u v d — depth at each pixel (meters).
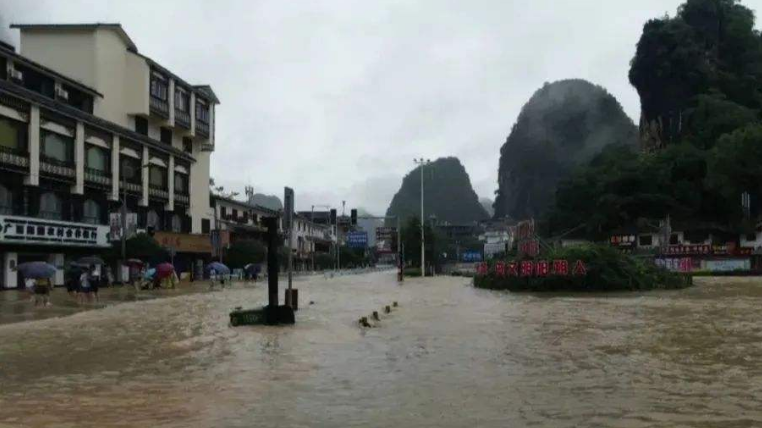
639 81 124.12
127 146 51.38
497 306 26.34
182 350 13.77
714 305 25.59
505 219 151.88
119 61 55.09
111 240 47.44
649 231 91.19
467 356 12.51
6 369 11.55
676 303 26.98
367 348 13.76
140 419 7.70
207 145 69.06
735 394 8.85
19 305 27.81
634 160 106.38
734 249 78.75
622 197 97.12
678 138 113.06
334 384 9.80
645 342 14.34
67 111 43.25
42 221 40.41
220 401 8.66
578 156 171.25
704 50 118.88
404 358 12.32
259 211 91.69
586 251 38.84
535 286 39.25
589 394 8.91
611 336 15.48
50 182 42.78
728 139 78.62
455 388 9.41
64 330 18.05
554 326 17.95
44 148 41.81
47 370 11.42
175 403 8.57
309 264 117.50
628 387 9.38
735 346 13.62
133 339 15.83
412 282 58.81
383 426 7.27
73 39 52.75
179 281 56.72
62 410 8.22
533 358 12.18
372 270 120.19
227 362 12.05
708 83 114.88
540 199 170.25
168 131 61.78
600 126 175.00
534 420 7.48
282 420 7.59
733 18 122.50
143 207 54.72
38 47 52.91
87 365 11.94
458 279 69.06
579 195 109.94
